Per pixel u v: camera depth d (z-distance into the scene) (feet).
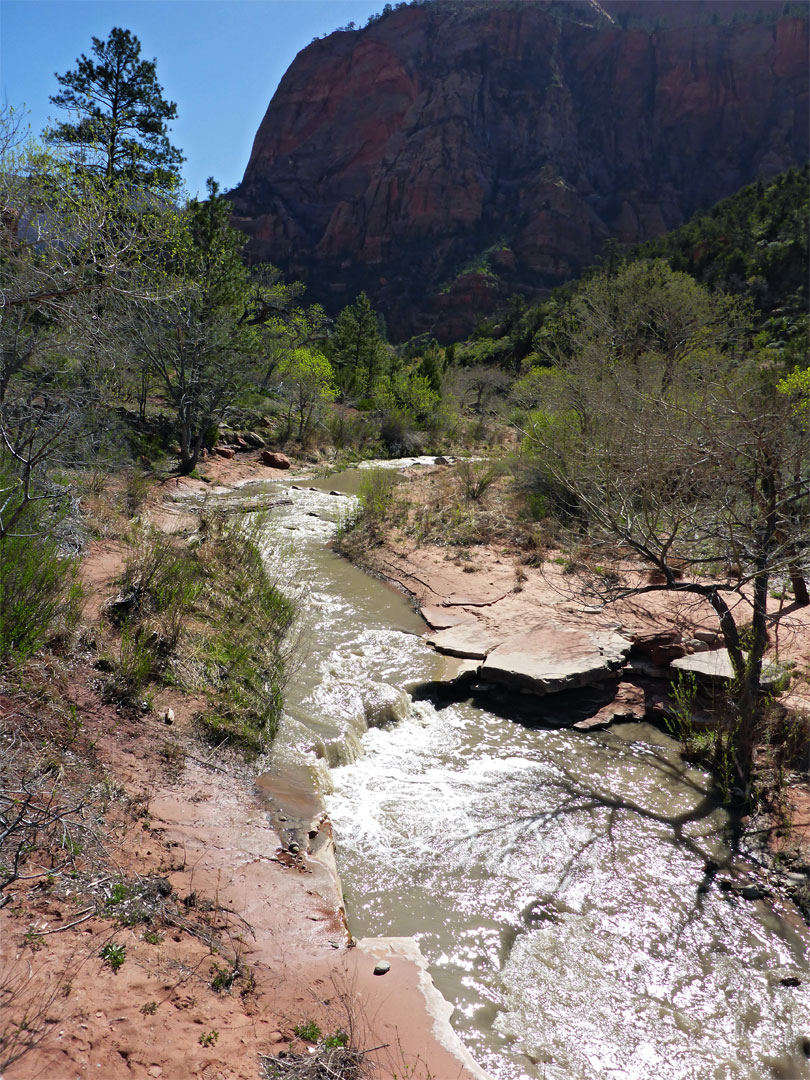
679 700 21.90
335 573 35.53
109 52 69.67
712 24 539.70
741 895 15.21
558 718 22.93
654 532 19.27
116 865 11.78
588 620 28.12
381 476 54.80
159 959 10.09
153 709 17.51
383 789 18.81
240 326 73.26
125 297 18.17
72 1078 7.75
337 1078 8.97
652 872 15.89
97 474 36.42
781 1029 12.03
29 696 15.30
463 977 12.76
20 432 22.08
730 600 29.22
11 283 17.51
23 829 11.48
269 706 20.16
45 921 9.95
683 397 29.71
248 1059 8.88
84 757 14.46
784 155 482.28
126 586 22.45
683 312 68.18
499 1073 10.73
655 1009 12.31
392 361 156.66
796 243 139.54
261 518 37.88
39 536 20.98
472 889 15.15
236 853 13.56
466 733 22.15
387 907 14.43
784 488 17.60
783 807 17.89
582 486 25.63
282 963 11.00
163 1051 8.55
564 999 12.43
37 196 17.46
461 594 31.99
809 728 19.53
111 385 34.09
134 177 52.65
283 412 85.25
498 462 58.65
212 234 67.31
